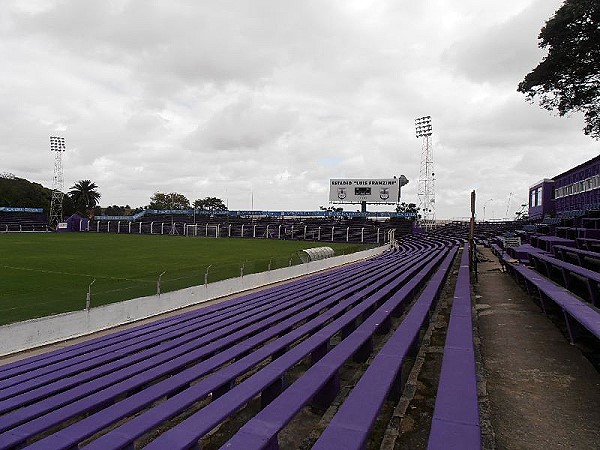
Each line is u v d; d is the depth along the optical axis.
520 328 5.84
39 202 89.88
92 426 2.89
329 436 2.17
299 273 18.80
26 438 2.95
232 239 48.19
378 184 54.31
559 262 7.64
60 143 72.19
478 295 8.70
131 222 64.50
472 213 11.28
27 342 8.21
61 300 11.86
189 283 14.30
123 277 17.83
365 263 18.55
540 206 29.48
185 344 5.65
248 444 2.17
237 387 3.13
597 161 19.52
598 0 13.80
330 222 55.12
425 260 14.56
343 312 6.85
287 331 5.90
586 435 2.95
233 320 7.24
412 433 3.15
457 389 2.66
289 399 2.75
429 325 6.44
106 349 6.67
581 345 4.98
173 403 3.03
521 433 3.00
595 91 16.38
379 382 2.90
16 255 26.88
